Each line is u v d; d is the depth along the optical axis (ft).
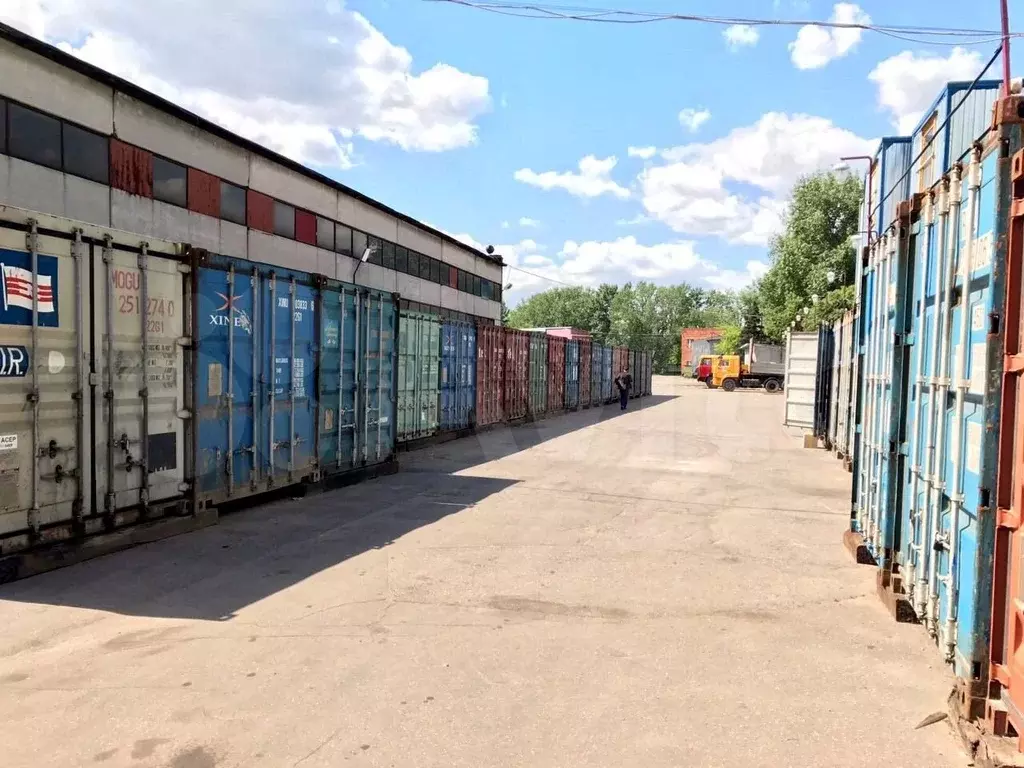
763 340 188.55
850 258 127.85
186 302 23.04
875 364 19.36
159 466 22.17
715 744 10.64
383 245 75.00
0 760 9.92
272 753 10.18
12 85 34.94
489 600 17.04
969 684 10.71
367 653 13.78
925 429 14.34
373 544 22.00
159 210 44.34
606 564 20.33
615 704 11.86
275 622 15.38
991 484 10.44
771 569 20.11
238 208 51.85
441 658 13.61
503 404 63.31
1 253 17.38
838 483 35.73
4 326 17.51
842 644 14.70
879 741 10.81
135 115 42.37
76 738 10.53
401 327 43.19
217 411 24.41
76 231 19.19
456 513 26.73
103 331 20.11
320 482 30.53
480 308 107.34
